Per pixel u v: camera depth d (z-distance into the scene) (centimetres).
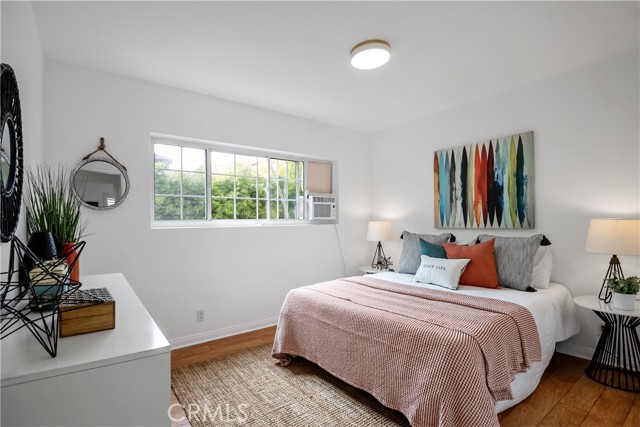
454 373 153
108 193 259
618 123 249
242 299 332
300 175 405
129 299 146
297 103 338
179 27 201
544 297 238
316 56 239
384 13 189
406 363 174
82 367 82
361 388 197
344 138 427
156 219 299
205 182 328
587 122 263
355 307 215
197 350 286
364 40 217
